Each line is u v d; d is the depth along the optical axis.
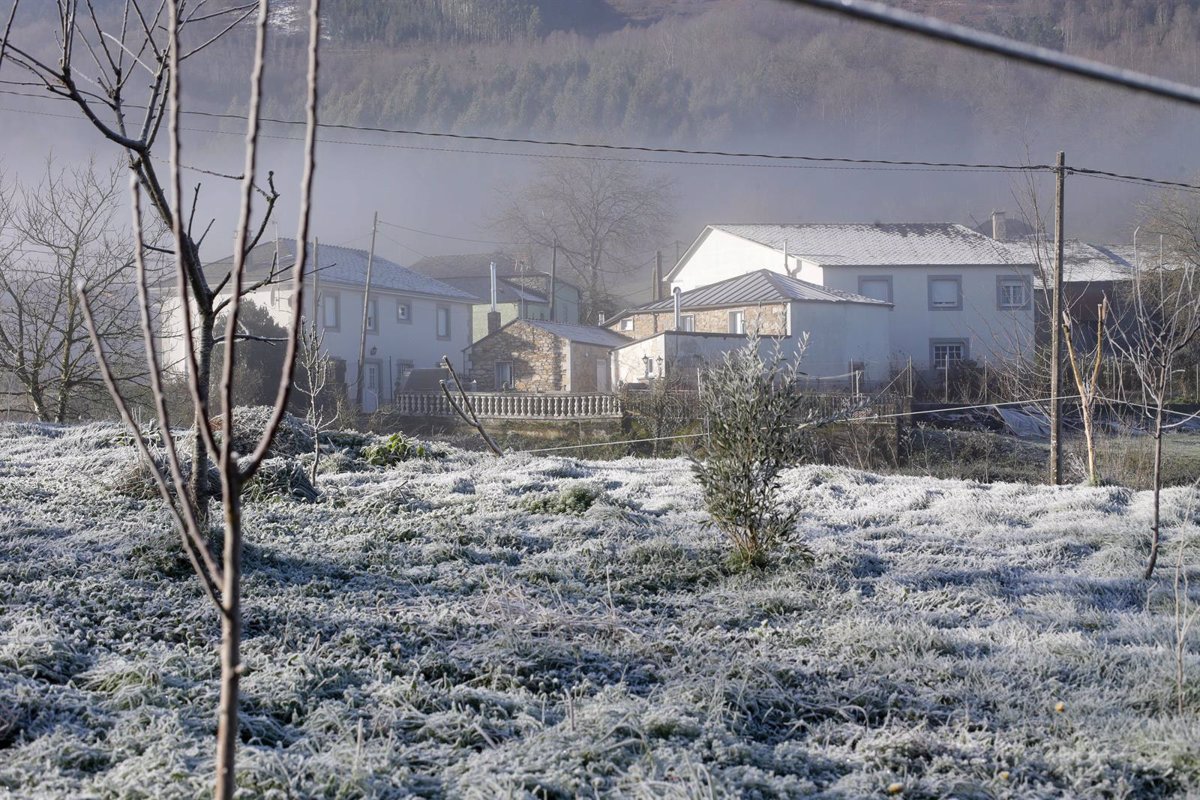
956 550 10.25
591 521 10.56
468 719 4.76
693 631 6.86
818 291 40.72
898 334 44.53
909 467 25.92
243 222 2.48
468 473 15.02
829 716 5.34
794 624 7.05
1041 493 14.41
